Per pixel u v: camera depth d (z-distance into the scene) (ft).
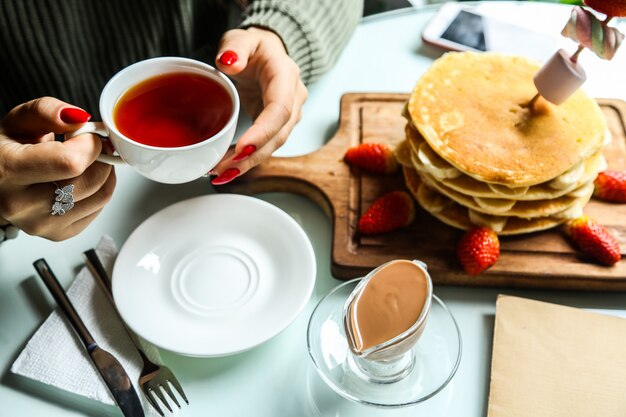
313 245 2.12
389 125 2.34
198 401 1.80
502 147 2.01
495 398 1.76
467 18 2.67
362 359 1.80
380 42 2.68
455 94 2.13
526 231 2.04
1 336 1.90
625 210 2.12
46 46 2.36
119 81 1.68
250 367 1.86
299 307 1.82
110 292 1.93
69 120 1.66
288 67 2.12
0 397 1.80
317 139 2.37
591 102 2.11
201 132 1.67
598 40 1.86
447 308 1.90
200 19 2.70
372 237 2.06
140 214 2.14
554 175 1.96
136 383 1.78
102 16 2.42
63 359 1.81
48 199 1.76
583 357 1.81
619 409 1.73
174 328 1.84
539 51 2.55
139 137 1.65
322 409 1.79
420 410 1.78
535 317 1.88
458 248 2.00
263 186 2.21
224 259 1.98
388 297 1.73
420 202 2.10
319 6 2.41
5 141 1.73
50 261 2.03
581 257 2.01
